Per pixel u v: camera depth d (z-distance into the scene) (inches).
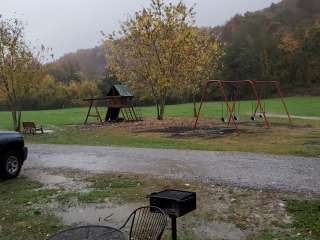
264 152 542.0
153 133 878.4
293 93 3068.4
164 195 223.1
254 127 935.0
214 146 629.0
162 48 1178.6
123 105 1222.3
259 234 252.2
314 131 813.2
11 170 430.0
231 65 3250.5
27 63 1025.5
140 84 1269.7
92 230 195.6
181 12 1179.9
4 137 424.2
